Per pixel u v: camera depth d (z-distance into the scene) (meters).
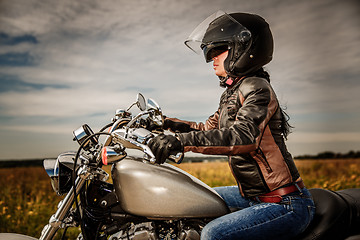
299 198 1.31
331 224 1.29
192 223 1.34
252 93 1.31
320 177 4.87
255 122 1.24
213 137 1.19
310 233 1.28
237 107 1.38
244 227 1.23
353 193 1.49
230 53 1.45
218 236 1.21
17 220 3.18
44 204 3.50
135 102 1.38
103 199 1.37
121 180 1.33
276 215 1.26
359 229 1.35
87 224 1.36
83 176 1.27
